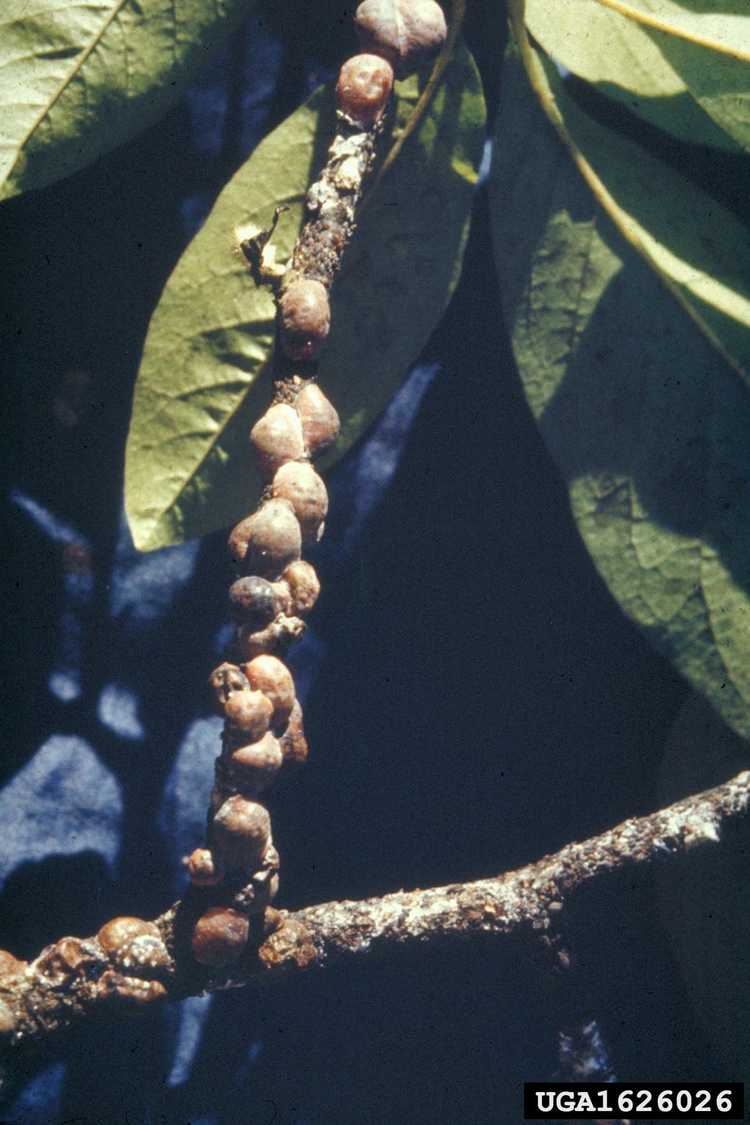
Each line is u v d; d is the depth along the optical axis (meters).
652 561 0.43
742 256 0.43
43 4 0.42
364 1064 0.46
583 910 0.45
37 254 0.47
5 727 0.46
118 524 0.47
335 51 0.47
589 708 0.47
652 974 0.45
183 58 0.42
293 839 0.46
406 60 0.41
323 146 0.43
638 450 0.43
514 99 0.43
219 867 0.40
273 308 0.43
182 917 0.40
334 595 0.47
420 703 0.47
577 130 0.43
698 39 0.42
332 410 0.41
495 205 0.43
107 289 0.47
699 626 0.43
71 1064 0.45
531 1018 0.45
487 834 0.46
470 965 0.46
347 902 0.41
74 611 0.47
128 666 0.47
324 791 0.46
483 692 0.47
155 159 0.47
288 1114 0.46
